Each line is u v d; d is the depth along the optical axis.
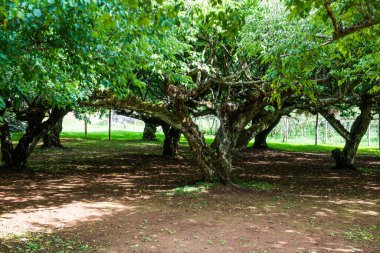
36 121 15.99
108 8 3.74
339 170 17.12
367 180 14.26
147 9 3.83
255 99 12.01
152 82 13.85
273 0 7.50
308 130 49.75
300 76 7.11
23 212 8.66
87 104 10.31
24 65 4.73
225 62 11.70
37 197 10.45
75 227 7.46
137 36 5.38
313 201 10.22
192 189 11.34
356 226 7.72
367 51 9.01
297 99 13.80
